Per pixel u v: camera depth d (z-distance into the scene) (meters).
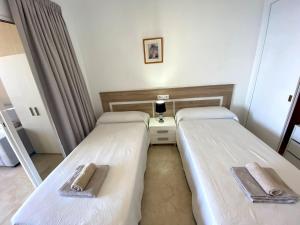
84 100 2.34
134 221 1.16
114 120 2.48
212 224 0.96
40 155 2.45
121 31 2.35
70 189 1.19
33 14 1.53
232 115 2.34
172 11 2.21
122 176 1.34
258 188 1.09
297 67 1.67
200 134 1.92
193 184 1.47
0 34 1.73
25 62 1.85
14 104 2.11
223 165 1.38
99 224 0.95
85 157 1.66
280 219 0.90
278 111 1.98
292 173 1.25
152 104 2.76
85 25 2.34
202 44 2.37
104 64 2.56
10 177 2.18
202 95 2.65
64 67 1.96
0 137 2.18
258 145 1.66
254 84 2.45
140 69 2.56
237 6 2.14
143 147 1.92
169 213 1.54
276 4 1.94
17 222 1.02
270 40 2.08
